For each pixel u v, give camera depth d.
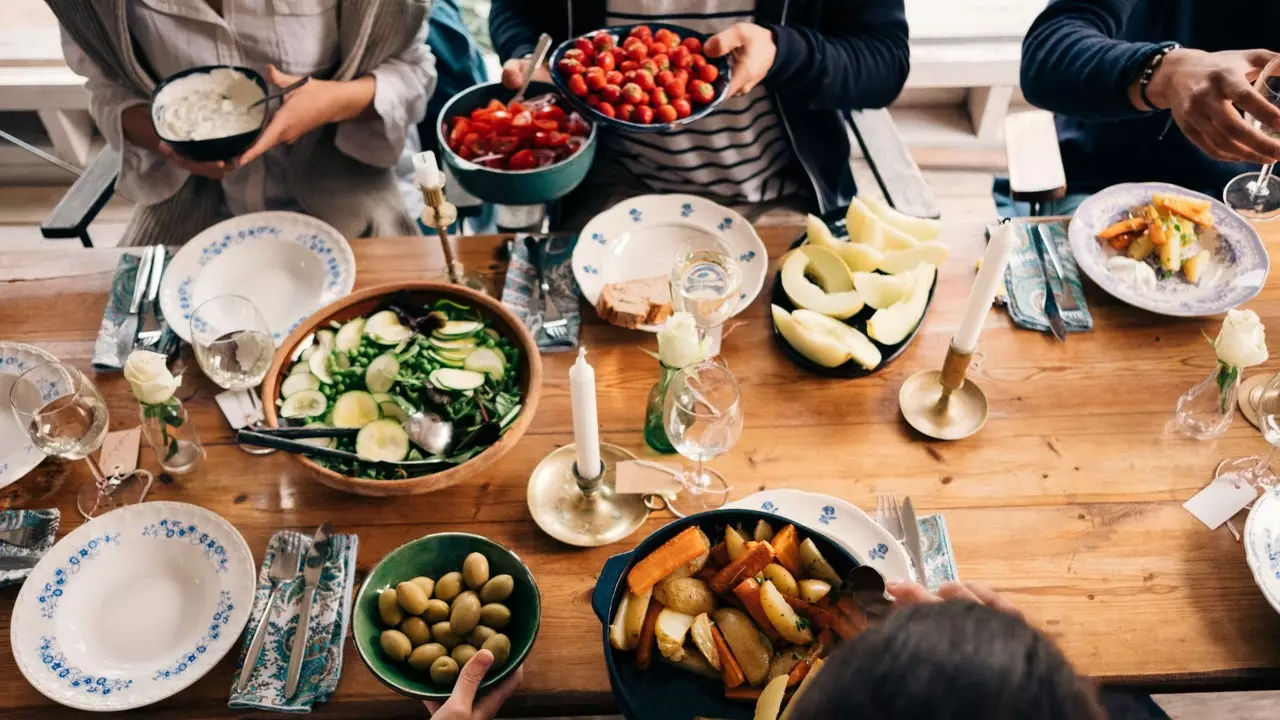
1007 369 1.45
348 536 1.24
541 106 1.66
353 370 1.34
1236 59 1.59
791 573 1.08
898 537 1.22
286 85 1.79
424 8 1.93
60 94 2.73
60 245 2.87
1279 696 1.85
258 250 1.59
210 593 1.19
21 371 1.41
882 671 0.53
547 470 1.32
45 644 1.14
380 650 1.07
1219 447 1.34
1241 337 1.22
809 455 1.34
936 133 3.04
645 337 1.50
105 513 1.23
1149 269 1.53
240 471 1.33
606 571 1.09
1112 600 1.18
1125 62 1.71
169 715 1.11
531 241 1.63
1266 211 1.66
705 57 1.68
